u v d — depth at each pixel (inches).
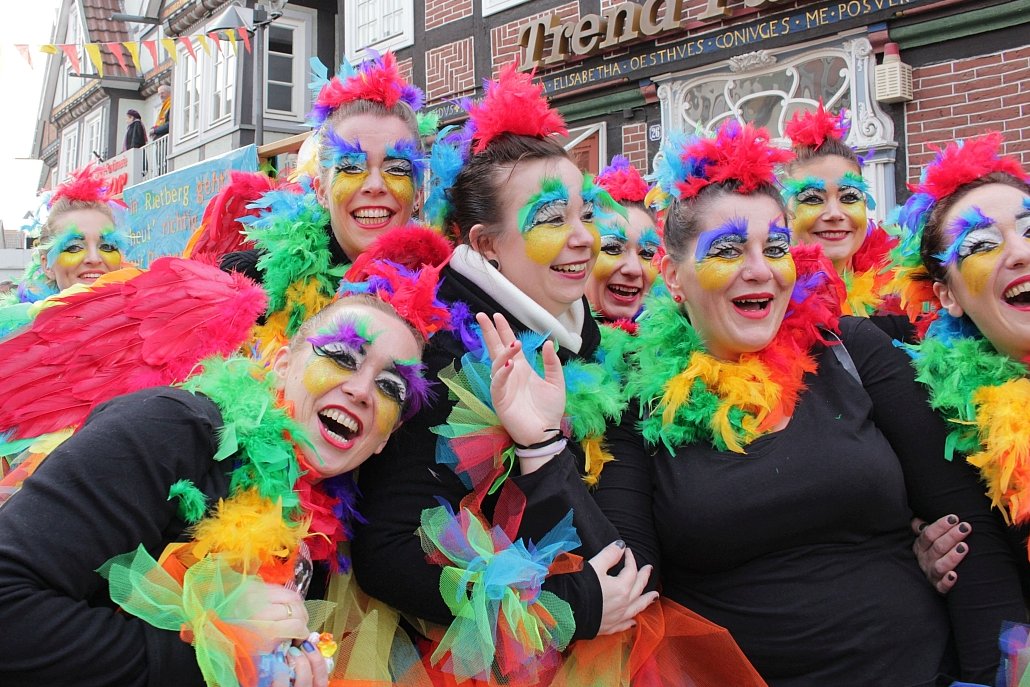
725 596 68.0
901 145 220.4
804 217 118.1
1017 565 70.9
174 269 66.1
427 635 66.7
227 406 57.1
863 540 68.1
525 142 74.5
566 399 70.6
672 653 70.1
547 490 63.2
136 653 48.6
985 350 74.9
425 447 65.0
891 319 91.4
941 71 213.0
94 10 749.9
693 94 261.7
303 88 512.7
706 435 71.2
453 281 73.2
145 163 618.5
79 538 47.1
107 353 62.1
